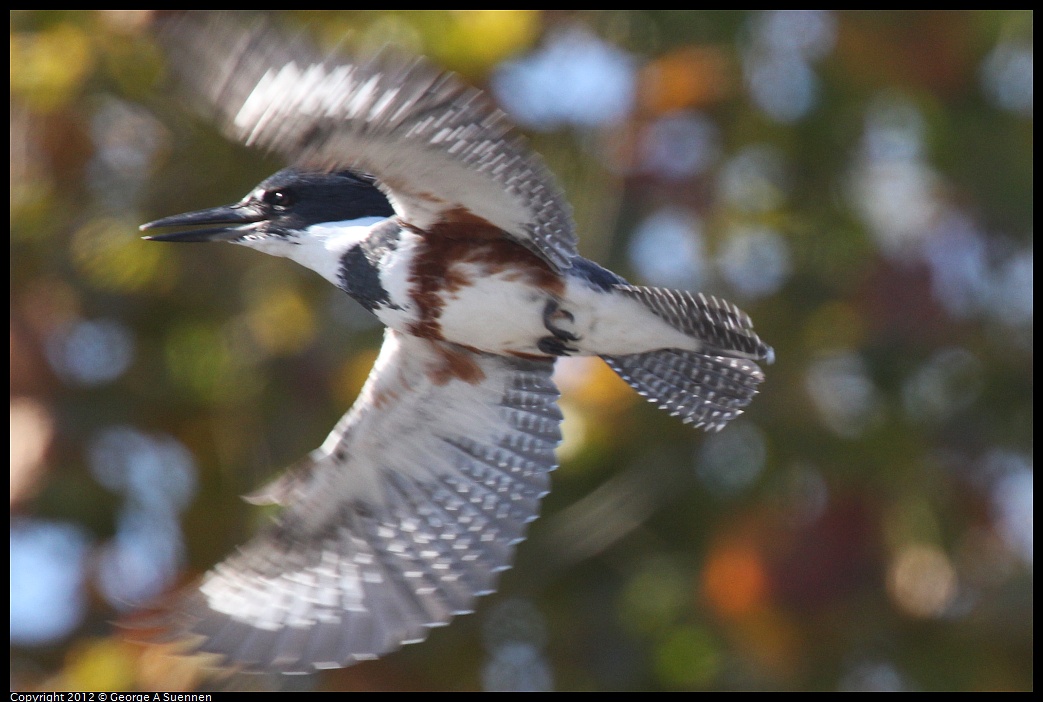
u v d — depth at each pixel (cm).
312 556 834
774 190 1172
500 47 1045
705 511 1126
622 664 1110
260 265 1136
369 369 1091
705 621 1082
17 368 1105
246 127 677
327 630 805
